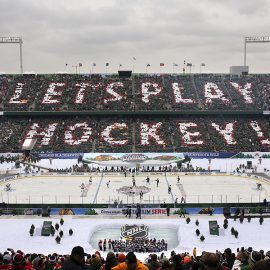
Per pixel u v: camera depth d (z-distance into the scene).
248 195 79.19
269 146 121.44
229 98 144.62
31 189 85.25
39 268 22.94
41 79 155.25
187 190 83.69
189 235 58.44
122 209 68.88
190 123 133.25
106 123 132.88
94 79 156.25
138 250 52.72
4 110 135.75
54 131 127.88
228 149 119.31
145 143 121.88
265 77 159.00
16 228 61.62
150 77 158.50
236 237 57.22
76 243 55.72
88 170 102.69
